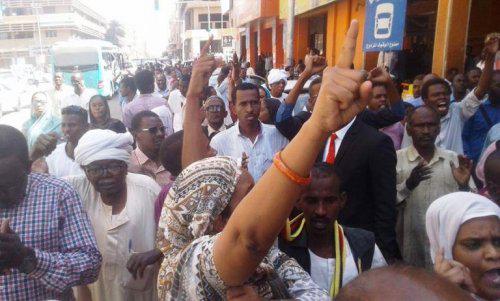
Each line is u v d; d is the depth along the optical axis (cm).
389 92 355
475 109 447
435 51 790
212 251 111
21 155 188
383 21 600
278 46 2225
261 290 131
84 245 199
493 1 1107
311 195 204
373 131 296
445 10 755
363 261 206
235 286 110
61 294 202
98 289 262
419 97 577
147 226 263
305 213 208
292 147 96
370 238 211
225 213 139
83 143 243
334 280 199
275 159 97
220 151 383
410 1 1139
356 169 288
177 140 261
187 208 134
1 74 2375
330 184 206
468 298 69
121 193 260
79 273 191
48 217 194
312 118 94
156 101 692
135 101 692
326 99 91
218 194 134
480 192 244
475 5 1117
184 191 137
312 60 349
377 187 288
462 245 172
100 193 252
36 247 191
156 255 233
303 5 1614
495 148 255
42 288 194
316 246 211
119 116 1692
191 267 117
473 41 1135
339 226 212
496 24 1117
